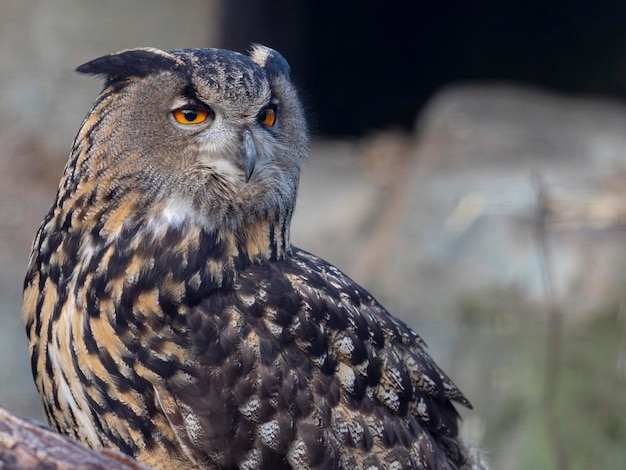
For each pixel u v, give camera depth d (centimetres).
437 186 1557
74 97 1755
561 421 1270
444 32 2636
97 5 1758
